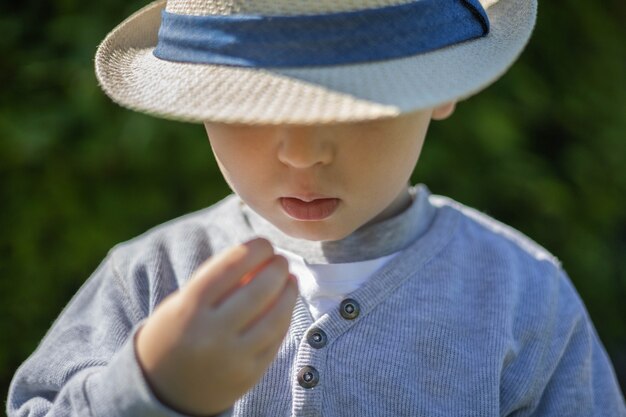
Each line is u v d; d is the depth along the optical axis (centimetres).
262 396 67
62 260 119
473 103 123
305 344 66
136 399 56
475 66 60
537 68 134
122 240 117
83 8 117
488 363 68
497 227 78
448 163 122
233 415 66
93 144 114
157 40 73
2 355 123
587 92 136
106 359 69
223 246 72
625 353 145
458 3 64
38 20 120
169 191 119
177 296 57
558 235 133
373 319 68
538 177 127
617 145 137
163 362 56
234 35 59
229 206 74
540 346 72
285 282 58
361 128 60
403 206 72
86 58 113
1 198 119
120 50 69
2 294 121
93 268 118
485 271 72
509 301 71
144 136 112
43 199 118
